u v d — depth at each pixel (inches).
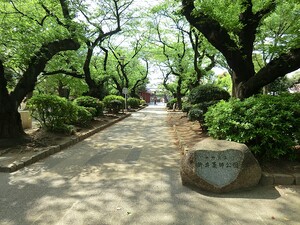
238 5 323.6
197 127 478.3
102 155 298.4
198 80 739.4
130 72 1369.3
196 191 185.8
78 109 458.9
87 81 695.7
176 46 956.6
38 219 145.6
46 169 242.4
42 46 349.1
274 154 211.0
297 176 193.5
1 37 316.2
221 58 807.1
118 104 813.2
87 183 203.6
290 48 291.1
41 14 444.1
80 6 458.6
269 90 987.9
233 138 221.0
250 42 348.8
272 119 212.2
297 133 212.8
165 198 173.6
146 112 1111.0
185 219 145.3
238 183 182.4
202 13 323.3
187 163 193.3
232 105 236.7
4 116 320.5
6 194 181.5
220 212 153.5
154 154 302.2
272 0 332.8
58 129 392.5
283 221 142.4
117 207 160.2
